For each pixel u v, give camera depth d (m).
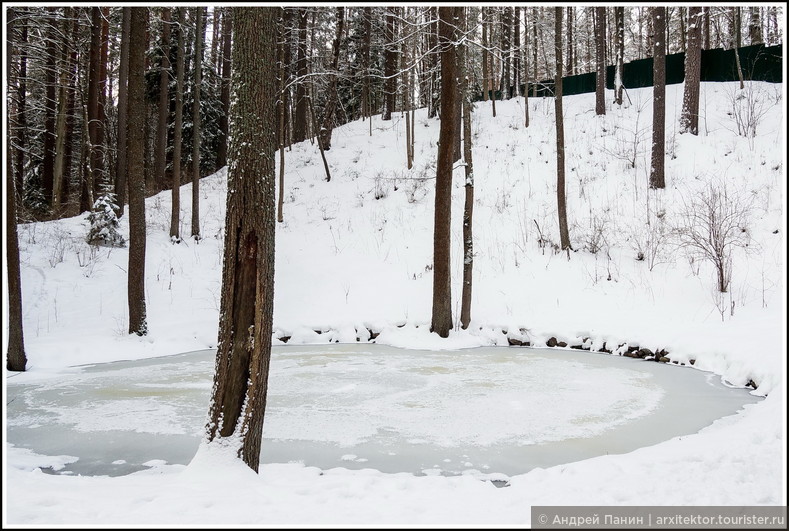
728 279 12.85
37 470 5.29
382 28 21.89
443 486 4.55
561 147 15.75
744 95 21.02
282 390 8.66
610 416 7.17
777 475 4.29
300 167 24.72
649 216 16.14
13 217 10.25
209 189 23.86
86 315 13.63
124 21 19.06
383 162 23.55
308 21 23.92
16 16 15.47
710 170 17.22
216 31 29.47
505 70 29.05
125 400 8.17
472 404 7.79
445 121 12.72
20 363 10.42
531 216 17.91
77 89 19.92
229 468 4.54
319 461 5.62
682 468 4.59
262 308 4.80
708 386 8.80
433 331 13.34
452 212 19.03
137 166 12.65
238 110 4.74
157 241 17.86
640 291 13.73
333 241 18.77
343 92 31.89
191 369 10.54
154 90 25.59
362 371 10.10
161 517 3.48
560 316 13.46
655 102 17.25
